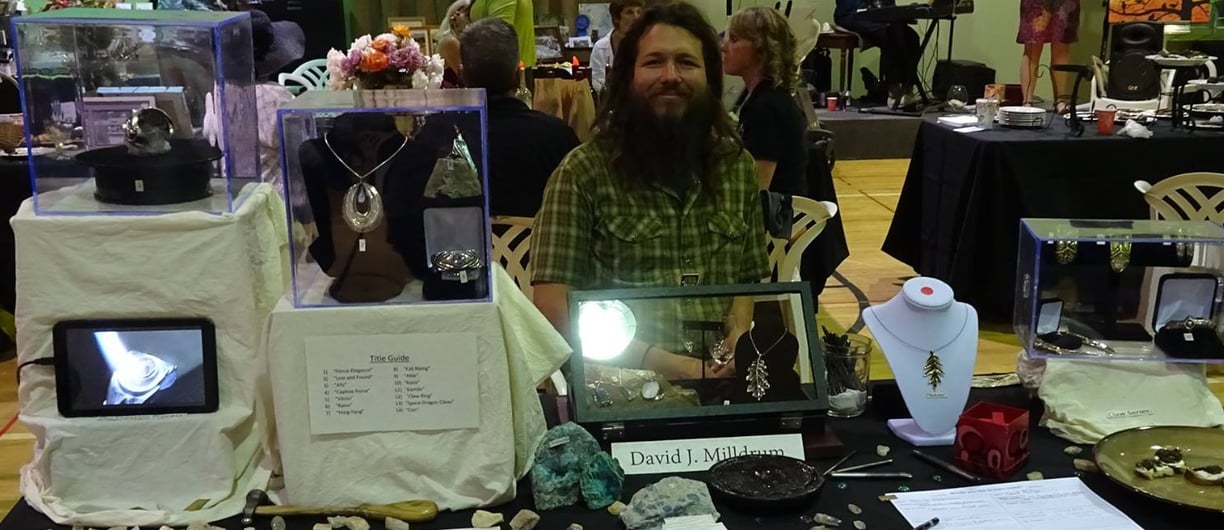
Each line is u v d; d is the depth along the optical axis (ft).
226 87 4.50
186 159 4.42
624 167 6.14
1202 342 5.21
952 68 24.80
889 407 5.38
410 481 4.49
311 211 4.29
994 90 16.76
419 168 4.29
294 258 4.35
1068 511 4.40
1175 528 4.27
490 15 15.56
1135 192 12.09
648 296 4.95
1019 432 4.75
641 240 6.15
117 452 4.50
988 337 11.84
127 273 4.32
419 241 4.35
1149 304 5.34
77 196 4.49
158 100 4.48
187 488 4.55
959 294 12.41
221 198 4.54
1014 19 27.50
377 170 4.27
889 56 24.59
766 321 4.94
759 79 9.61
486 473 4.46
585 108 15.57
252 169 4.83
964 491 4.58
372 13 24.91
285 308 4.32
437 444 4.47
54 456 4.49
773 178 9.59
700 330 4.91
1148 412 5.17
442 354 4.37
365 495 4.46
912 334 5.13
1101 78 16.47
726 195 6.32
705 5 25.79
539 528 4.33
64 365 4.42
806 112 14.74
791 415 4.84
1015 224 12.00
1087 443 5.04
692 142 6.04
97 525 4.39
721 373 4.87
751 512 4.39
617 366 4.85
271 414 4.50
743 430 4.85
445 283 4.35
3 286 11.64
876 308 5.28
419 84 9.14
